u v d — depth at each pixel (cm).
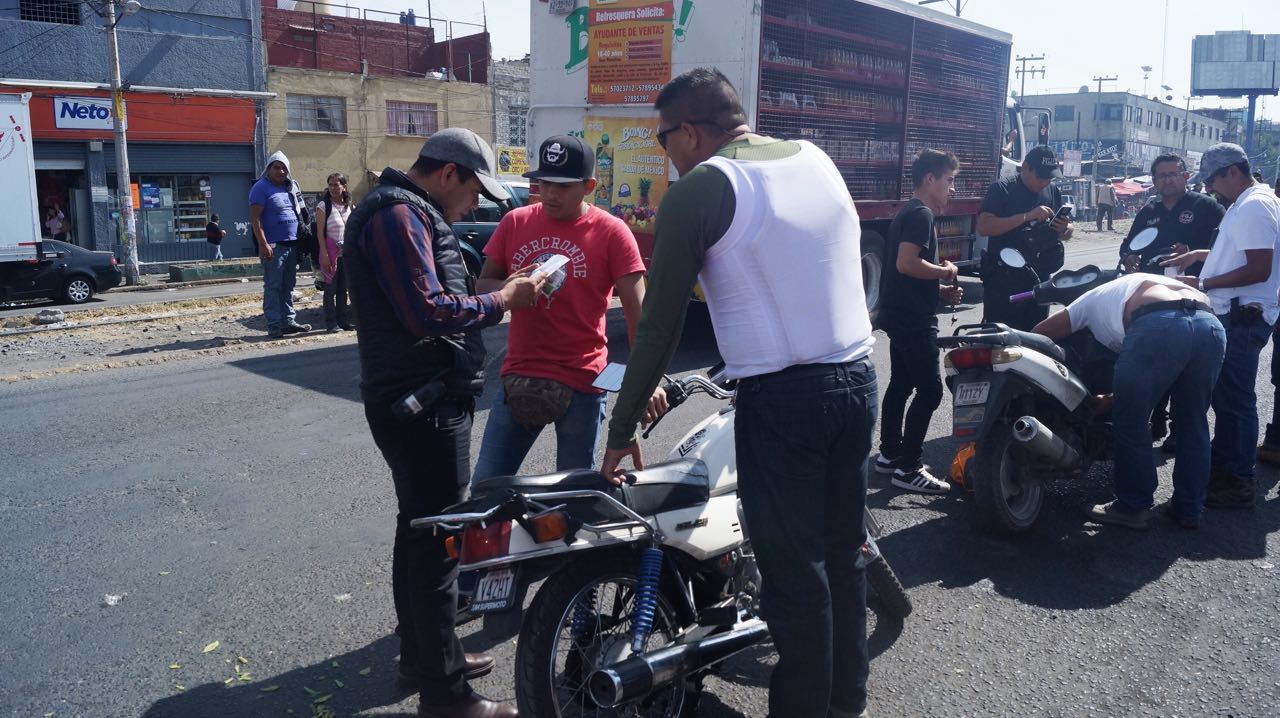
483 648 378
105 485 570
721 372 332
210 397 793
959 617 399
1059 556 463
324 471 596
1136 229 667
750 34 869
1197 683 348
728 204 251
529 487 278
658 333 257
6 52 2556
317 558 463
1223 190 552
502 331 1117
